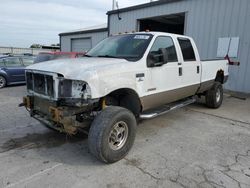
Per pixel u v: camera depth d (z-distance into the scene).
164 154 3.81
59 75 3.36
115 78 3.54
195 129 5.11
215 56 10.44
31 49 35.44
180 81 5.07
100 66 3.51
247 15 9.22
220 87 6.96
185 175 3.19
